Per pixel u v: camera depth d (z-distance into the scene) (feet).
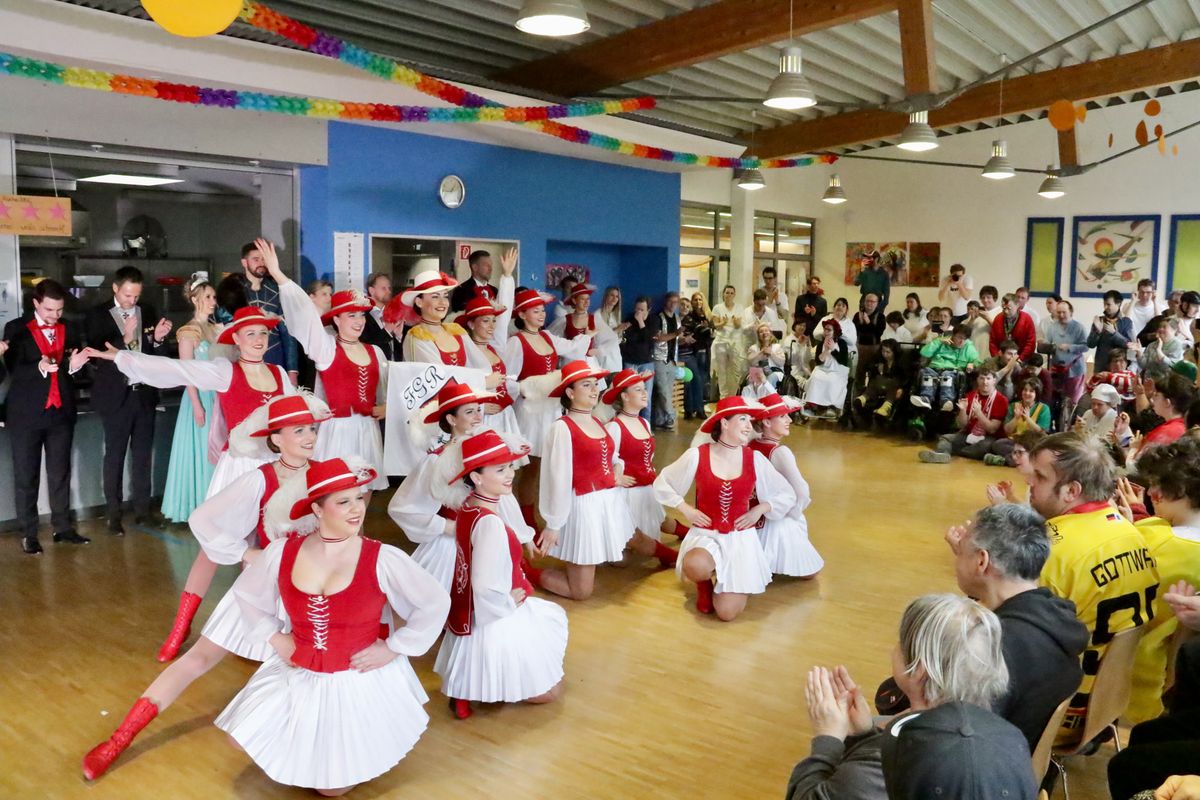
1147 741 6.96
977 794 4.74
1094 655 8.58
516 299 20.33
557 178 28.94
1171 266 38.09
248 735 9.32
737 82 29.55
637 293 34.78
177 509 18.24
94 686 11.85
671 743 10.81
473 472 10.90
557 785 9.88
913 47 19.98
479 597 10.88
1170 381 13.61
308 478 9.03
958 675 5.68
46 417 16.74
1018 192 41.14
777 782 9.98
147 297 19.98
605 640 13.87
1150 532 9.18
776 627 14.43
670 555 17.29
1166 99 37.27
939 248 43.37
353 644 9.37
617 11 22.76
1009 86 30.35
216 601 14.74
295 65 18.95
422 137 24.82
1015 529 7.43
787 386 35.17
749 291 41.39
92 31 15.81
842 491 23.63
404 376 15.79
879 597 15.84
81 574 15.85
